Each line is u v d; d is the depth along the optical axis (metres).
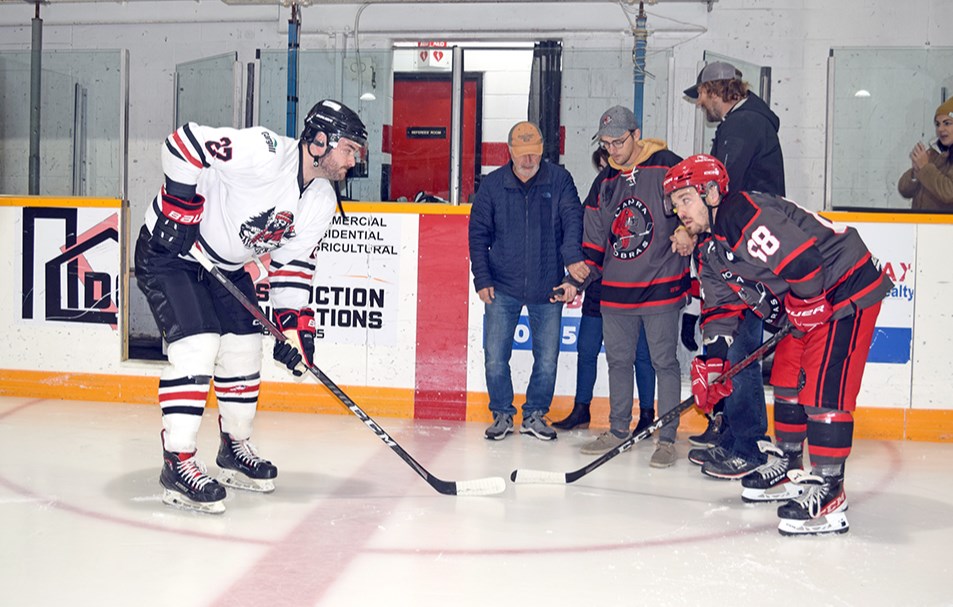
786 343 3.29
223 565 2.52
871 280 2.89
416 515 3.05
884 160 4.92
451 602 2.27
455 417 4.91
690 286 4.09
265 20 7.39
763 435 3.69
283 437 4.33
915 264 4.63
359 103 5.11
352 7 7.29
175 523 2.90
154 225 3.05
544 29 7.17
